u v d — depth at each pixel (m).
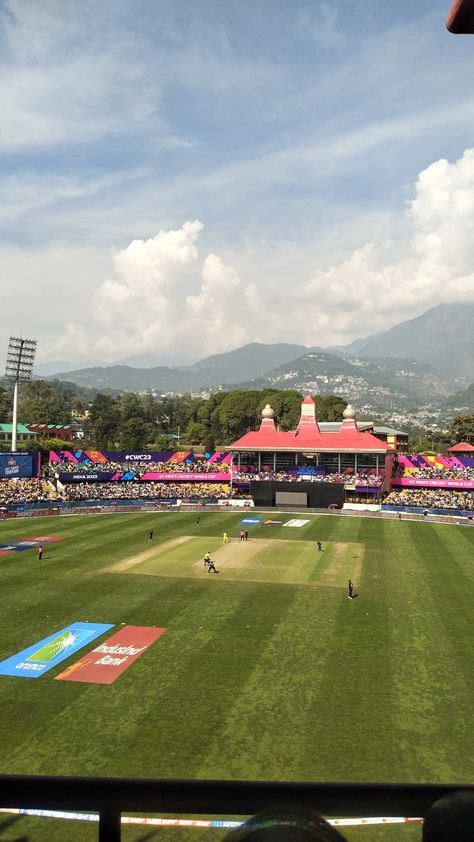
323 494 104.50
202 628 40.97
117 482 116.31
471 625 41.69
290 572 57.16
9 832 19.91
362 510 100.94
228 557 63.62
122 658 35.72
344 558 63.59
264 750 25.50
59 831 19.97
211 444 174.62
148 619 42.81
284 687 31.70
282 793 2.78
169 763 24.50
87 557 63.12
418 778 23.50
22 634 39.75
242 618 43.16
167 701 30.12
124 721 28.06
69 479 112.50
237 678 32.84
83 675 33.31
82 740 26.30
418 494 107.94
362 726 27.59
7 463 104.88
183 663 34.94
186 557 63.50
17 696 30.77
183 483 117.62
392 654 36.31
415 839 10.99
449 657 35.88
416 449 193.75
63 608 45.38
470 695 30.78
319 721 28.03
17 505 95.38
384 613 44.38
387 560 62.69
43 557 63.12
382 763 24.55
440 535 78.38
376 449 109.75
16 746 25.77
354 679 32.69
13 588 50.94
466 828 2.38
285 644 37.94
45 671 33.91
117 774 23.72
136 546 69.38
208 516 95.12
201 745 25.91
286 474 113.56
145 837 19.12
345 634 39.81
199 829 19.50
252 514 97.88
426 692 31.12
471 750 25.59
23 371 121.69
